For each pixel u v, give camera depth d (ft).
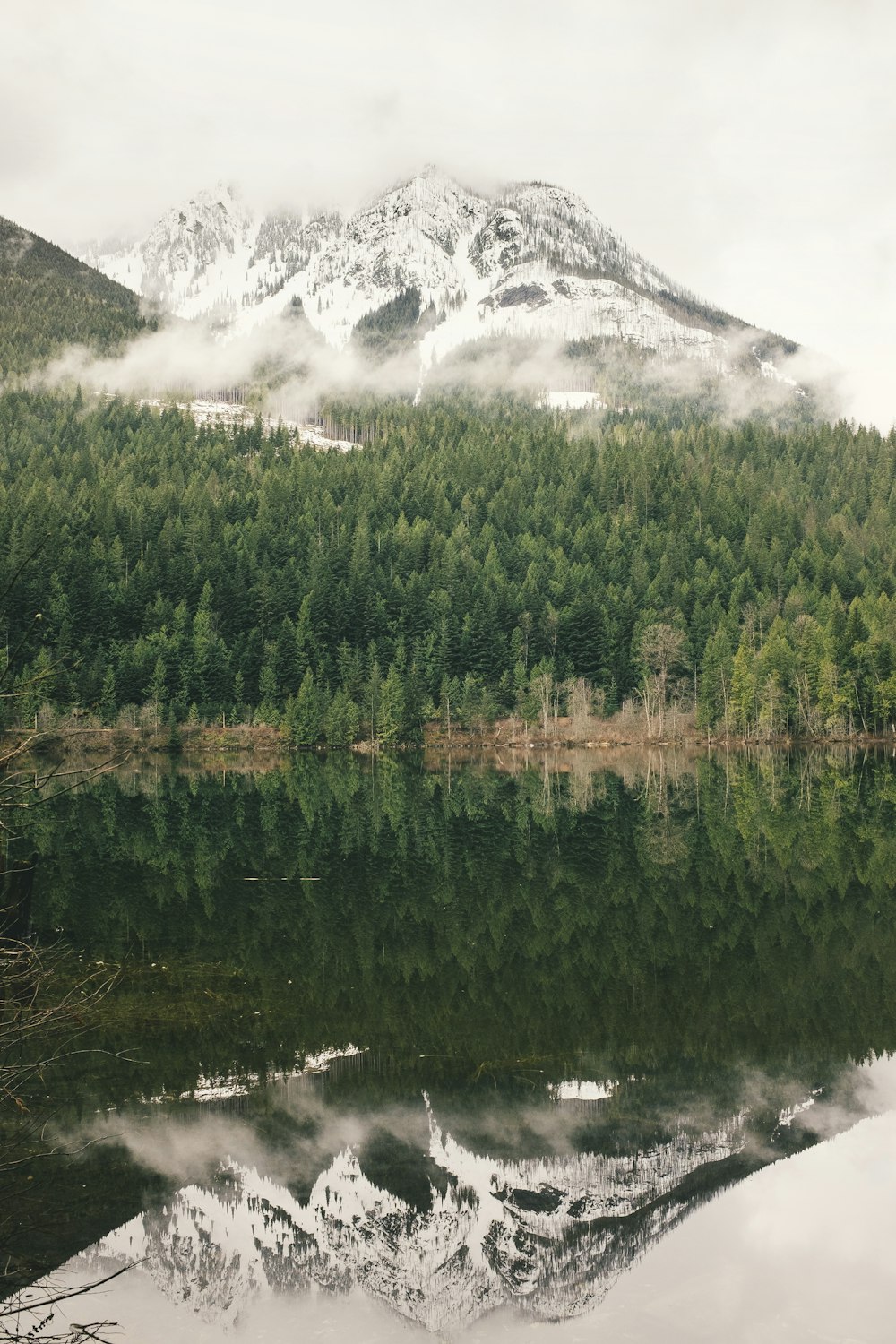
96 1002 71.26
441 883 116.78
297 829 164.96
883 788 210.38
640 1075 58.90
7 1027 54.13
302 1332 36.70
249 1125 52.13
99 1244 42.09
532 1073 59.11
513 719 366.22
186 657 352.49
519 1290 39.06
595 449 621.72
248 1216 44.16
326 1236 42.70
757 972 79.56
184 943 88.99
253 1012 69.56
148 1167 47.91
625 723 357.61
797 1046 63.62
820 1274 39.96
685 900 105.81
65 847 145.69
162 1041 63.77
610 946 88.02
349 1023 67.56
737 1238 42.27
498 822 171.42
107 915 99.96
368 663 374.02
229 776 269.64
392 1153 49.42
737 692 339.57
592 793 216.74
